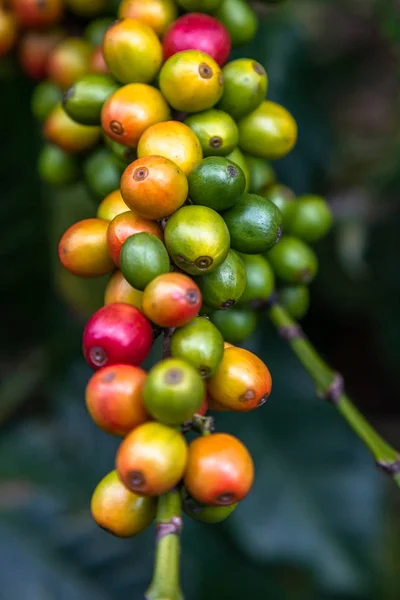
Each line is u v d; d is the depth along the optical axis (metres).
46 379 0.50
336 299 0.56
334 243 0.52
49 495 0.44
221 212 0.28
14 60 0.38
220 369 0.26
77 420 0.47
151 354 0.42
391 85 0.59
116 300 0.27
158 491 0.24
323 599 0.44
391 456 0.30
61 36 0.36
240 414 0.47
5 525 0.42
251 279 0.31
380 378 0.60
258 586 0.44
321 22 0.60
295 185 0.51
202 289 0.27
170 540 0.24
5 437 0.47
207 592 0.44
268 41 0.51
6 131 0.42
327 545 0.43
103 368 0.25
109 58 0.30
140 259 0.26
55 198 0.44
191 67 0.28
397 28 0.47
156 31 0.31
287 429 0.47
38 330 0.50
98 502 0.26
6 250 0.46
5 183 0.43
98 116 0.31
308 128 0.53
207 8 0.31
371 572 0.43
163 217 0.27
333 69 0.60
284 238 0.32
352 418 0.31
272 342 0.49
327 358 0.61
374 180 0.51
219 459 0.24
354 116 0.58
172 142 0.27
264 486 0.45
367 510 0.44
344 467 0.45
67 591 0.40
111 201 0.29
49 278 0.48
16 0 0.36
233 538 0.44
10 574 0.40
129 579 0.41
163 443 0.24
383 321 0.55
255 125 0.31
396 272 0.53
